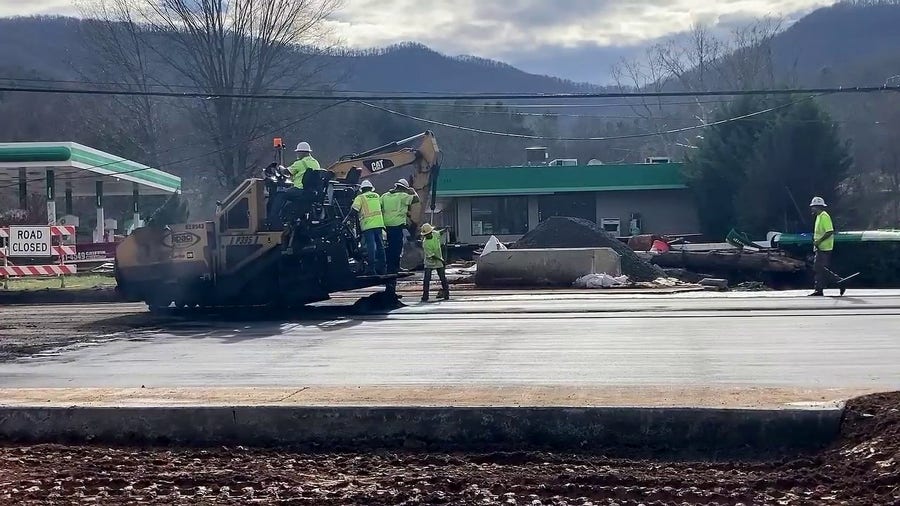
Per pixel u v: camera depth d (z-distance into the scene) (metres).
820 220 22.09
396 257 21.78
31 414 8.95
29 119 71.25
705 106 75.50
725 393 8.73
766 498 6.61
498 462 7.81
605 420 8.12
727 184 51.25
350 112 72.81
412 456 8.02
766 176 46.00
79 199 66.31
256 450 8.37
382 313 19.28
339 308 20.59
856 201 47.12
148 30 52.34
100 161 39.25
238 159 51.56
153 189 48.44
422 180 23.14
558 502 6.63
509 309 19.45
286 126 50.38
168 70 54.34
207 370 12.31
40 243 28.34
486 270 27.34
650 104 82.12
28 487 7.26
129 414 8.80
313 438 8.53
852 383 9.95
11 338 16.30
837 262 35.72
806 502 6.50
